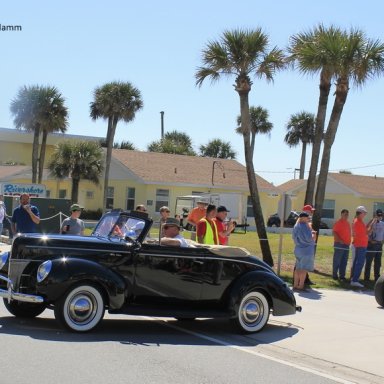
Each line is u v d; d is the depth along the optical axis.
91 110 44.12
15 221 14.31
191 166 48.16
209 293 10.05
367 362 8.63
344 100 18.22
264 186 48.66
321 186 18.61
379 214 17.86
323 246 25.81
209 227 12.66
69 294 9.04
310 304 13.43
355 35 17.36
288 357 8.80
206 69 19.11
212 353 8.62
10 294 9.24
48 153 59.50
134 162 45.97
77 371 7.14
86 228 33.75
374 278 18.08
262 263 10.54
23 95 42.09
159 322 10.94
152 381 6.96
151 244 9.79
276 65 18.89
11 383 6.51
